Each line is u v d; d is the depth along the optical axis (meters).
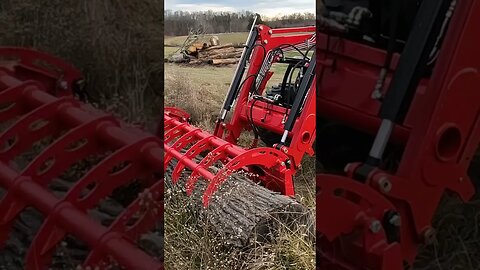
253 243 3.17
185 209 3.39
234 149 3.87
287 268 3.08
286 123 3.88
